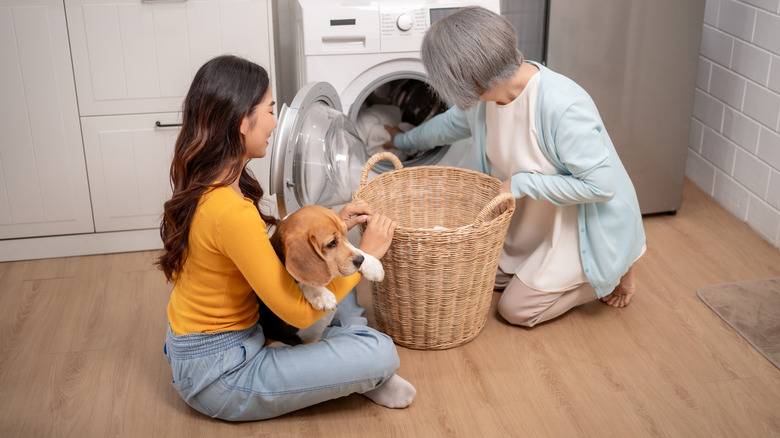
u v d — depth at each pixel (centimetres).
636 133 285
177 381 188
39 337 229
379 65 258
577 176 205
